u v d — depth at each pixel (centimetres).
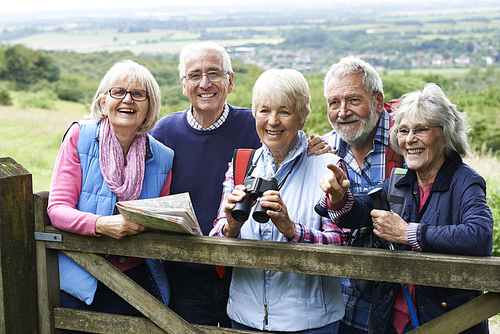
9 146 1557
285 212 189
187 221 199
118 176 227
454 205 189
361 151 261
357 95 245
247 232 213
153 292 244
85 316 226
